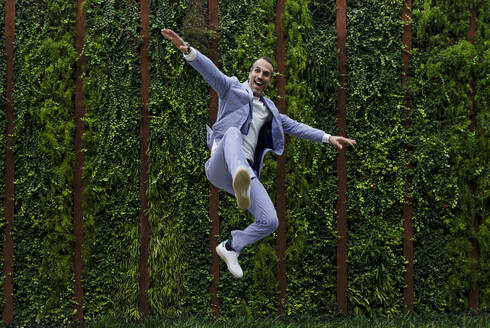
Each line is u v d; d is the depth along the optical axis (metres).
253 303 3.52
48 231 3.48
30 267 3.46
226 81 2.45
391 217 3.65
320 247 3.61
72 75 3.59
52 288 3.46
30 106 3.53
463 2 3.74
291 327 3.33
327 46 3.67
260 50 3.61
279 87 3.64
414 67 3.73
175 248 3.52
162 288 3.50
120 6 3.62
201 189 3.57
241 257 3.56
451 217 3.66
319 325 3.33
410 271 3.61
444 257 3.64
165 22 3.60
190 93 3.60
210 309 3.50
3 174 3.48
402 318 3.48
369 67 3.70
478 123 3.71
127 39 3.58
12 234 3.45
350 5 3.76
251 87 2.66
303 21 3.68
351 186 3.64
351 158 3.66
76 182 3.54
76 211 3.53
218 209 3.58
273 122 2.72
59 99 3.55
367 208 3.61
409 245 3.63
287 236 3.60
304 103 3.63
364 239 3.61
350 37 3.69
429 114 3.71
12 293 3.44
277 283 3.56
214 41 3.62
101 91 3.57
